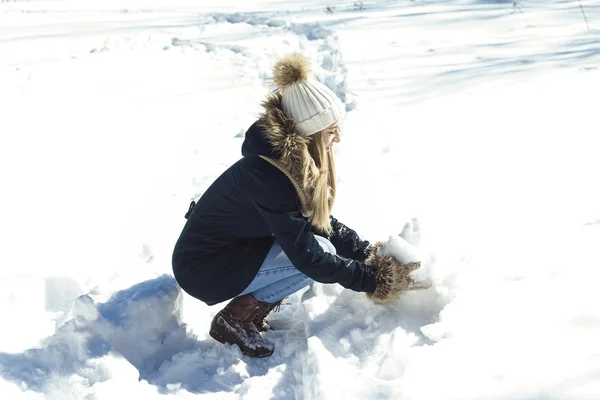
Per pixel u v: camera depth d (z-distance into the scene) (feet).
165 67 23.08
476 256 9.47
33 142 16.63
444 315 8.13
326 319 8.81
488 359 7.36
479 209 11.80
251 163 7.90
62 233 12.25
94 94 20.36
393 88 19.20
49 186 14.23
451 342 7.68
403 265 8.65
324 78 20.03
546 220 11.05
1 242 11.86
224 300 8.78
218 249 8.61
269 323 9.57
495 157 14.08
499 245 10.06
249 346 8.77
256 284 8.68
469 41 24.36
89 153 15.98
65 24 33.47
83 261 11.21
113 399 7.66
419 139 15.39
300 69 7.70
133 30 30.76
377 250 8.90
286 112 7.82
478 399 6.85
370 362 7.98
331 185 8.42
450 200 12.32
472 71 20.25
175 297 9.32
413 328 8.46
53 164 15.35
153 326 8.96
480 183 12.94
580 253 9.41
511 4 31.40
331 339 8.47
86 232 12.30
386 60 22.30
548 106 16.67
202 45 26.32
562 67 19.77
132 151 16.11
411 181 13.30
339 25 29.09
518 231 10.66
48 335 9.21
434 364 7.36
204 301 8.84
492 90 18.29
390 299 8.68
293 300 9.98
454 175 13.41
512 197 12.17
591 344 7.36
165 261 11.13
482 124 15.96
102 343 8.32
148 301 8.95
